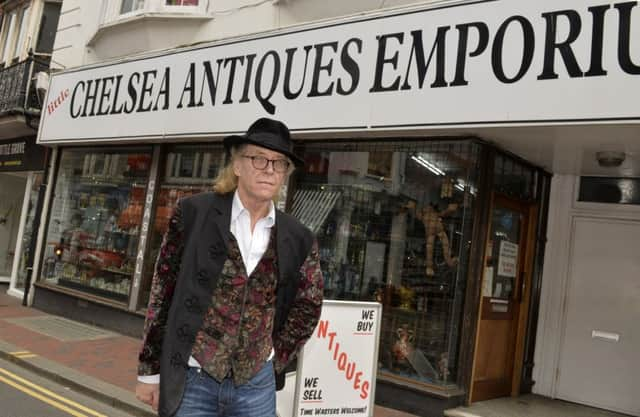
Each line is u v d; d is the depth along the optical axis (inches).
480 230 224.2
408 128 220.1
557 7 188.2
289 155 86.0
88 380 235.8
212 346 83.0
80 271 383.2
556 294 262.5
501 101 197.3
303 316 92.2
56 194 415.5
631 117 171.9
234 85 282.7
